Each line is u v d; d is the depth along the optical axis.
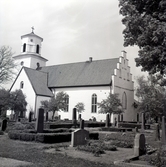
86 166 8.12
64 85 45.19
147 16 13.95
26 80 43.66
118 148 13.23
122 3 15.91
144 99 41.75
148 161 9.19
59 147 12.47
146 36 13.78
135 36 15.45
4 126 20.25
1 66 40.97
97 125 32.28
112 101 34.06
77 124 28.12
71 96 44.31
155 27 13.09
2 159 8.53
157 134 17.66
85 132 13.74
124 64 44.22
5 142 13.55
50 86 46.69
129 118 44.41
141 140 10.62
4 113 38.44
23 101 40.78
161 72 14.90
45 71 52.00
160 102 39.56
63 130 18.95
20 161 8.34
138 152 10.18
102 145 12.54
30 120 28.08
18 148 11.48
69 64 50.62
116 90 40.84
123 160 9.13
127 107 44.12
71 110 43.62
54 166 7.86
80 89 43.50
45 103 39.97
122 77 43.25
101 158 9.83
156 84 43.53
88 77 44.16
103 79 41.75
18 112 41.31
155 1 14.27
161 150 11.35
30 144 13.20
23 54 52.00
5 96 37.84
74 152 10.99
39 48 53.53
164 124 15.22
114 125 33.97
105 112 34.09
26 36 52.41
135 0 15.10
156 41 12.92
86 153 10.85
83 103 42.47
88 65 47.28
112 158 9.96
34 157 9.28
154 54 13.38
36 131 16.34
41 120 16.81
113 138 16.98
